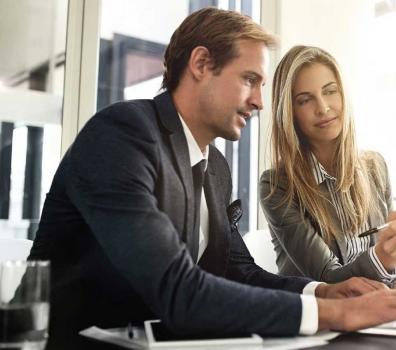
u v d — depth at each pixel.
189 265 0.81
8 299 0.65
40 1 2.30
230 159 2.73
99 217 0.85
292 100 1.71
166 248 0.80
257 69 1.09
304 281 1.13
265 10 2.71
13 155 2.25
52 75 2.31
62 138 2.31
